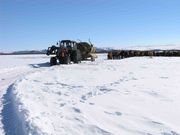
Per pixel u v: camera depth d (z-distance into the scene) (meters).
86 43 32.81
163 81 12.70
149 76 15.23
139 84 11.70
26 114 6.84
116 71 18.95
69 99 8.84
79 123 6.08
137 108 7.23
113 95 9.12
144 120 6.11
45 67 24.16
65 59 26.91
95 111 7.07
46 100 8.75
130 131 5.43
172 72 17.62
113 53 43.72
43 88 11.36
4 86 12.86
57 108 7.58
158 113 6.66
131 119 6.23
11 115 7.38
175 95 8.90
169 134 5.18
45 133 5.41
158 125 5.72
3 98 9.73
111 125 5.86
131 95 9.04
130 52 46.91
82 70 20.08
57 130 5.64
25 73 19.03
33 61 38.16
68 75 16.64
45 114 6.91
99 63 27.89
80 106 7.69
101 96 9.04
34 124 6.00
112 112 6.91
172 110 6.92
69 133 5.44
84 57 31.95
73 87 11.55
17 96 9.28
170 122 5.91
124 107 7.38
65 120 6.35
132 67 22.45
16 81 13.80
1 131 6.18
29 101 8.47
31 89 11.07
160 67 22.20
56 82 13.30
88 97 9.03
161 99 8.30
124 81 12.95
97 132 5.46
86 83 12.77
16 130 6.18
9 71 21.19
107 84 12.19
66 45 28.50
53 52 27.61
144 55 47.62
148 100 8.20
